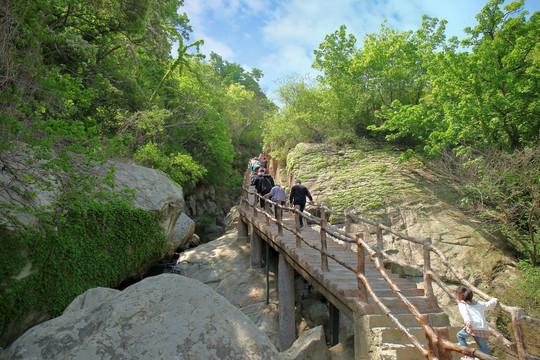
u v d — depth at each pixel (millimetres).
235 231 15938
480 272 8117
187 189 24875
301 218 9109
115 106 13242
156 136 16625
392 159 13625
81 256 7609
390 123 12156
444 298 7973
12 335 6168
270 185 11344
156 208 9789
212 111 21984
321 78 18094
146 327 3092
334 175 13305
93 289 4199
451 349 2590
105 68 12812
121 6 9289
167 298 3439
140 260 9172
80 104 4691
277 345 7598
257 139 42500
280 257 7746
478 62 9383
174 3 19078
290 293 7438
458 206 10086
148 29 10523
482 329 3070
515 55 9633
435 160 12180
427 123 11742
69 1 7336
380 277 5492
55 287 6945
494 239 8836
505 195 8523
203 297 3539
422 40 15258
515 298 6941
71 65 9938
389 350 3471
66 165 4629
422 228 9648
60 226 7180
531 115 9133
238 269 11188
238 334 3207
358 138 15906
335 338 7316
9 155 4711
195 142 24641
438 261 8688
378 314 4008
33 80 4457
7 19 4156
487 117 9445
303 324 8320
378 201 10992
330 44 16984
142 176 10641
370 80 16109
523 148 9070
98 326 3211
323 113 18047
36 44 4496
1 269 6051
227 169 27266
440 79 10180
